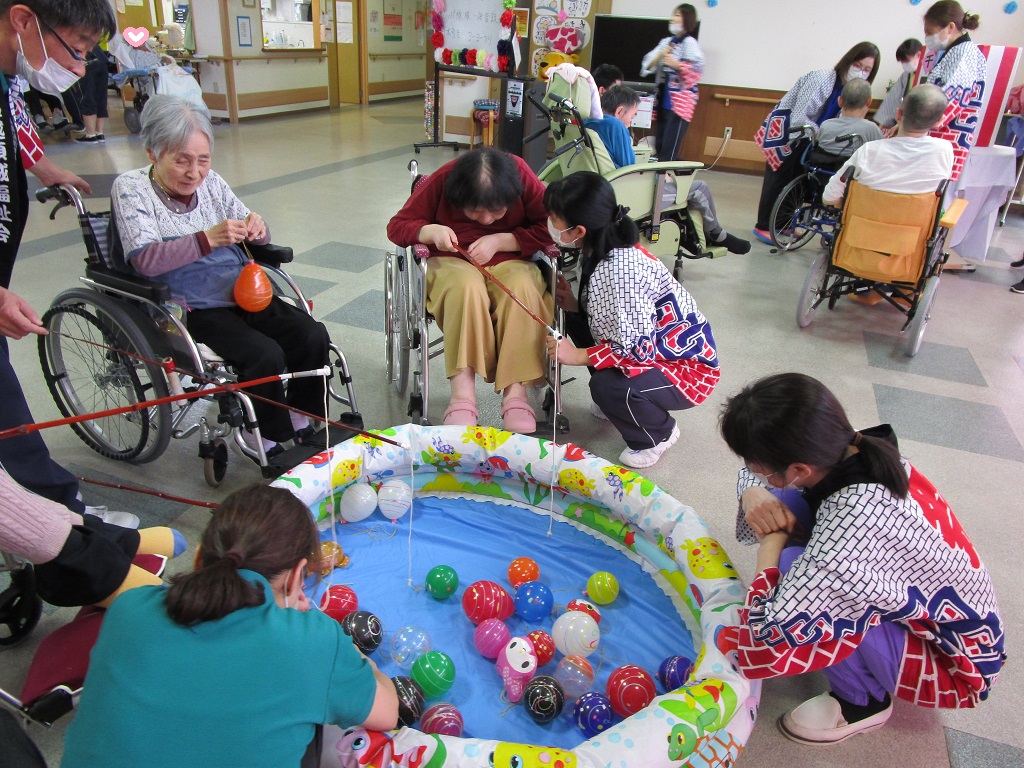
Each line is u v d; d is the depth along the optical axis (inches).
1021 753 61.9
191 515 85.1
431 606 74.0
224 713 38.2
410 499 85.6
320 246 179.8
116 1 367.6
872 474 51.1
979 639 55.9
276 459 88.7
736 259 197.6
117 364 87.8
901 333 152.3
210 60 346.0
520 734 60.3
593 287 89.6
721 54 292.2
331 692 42.3
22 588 64.5
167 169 84.2
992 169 177.6
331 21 424.2
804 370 132.8
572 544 83.8
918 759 60.9
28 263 153.8
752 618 55.4
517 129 275.1
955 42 175.6
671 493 95.3
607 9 295.9
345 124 369.7
